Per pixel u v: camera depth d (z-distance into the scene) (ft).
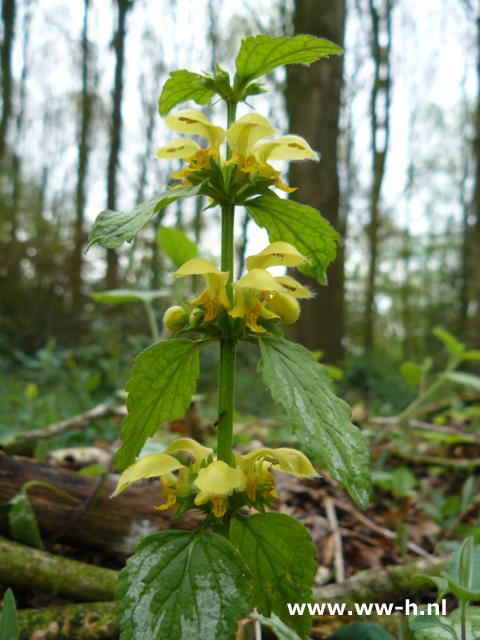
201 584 0.40
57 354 3.06
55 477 0.73
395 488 1.12
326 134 2.99
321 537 0.92
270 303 0.47
